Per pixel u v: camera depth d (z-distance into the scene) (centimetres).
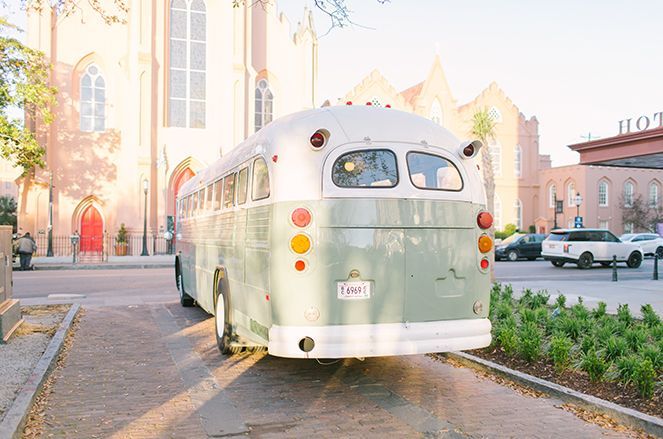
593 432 511
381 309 572
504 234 4881
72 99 3622
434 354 801
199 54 3809
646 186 5362
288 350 550
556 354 673
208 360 780
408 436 500
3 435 461
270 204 577
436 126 630
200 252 1043
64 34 3600
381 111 616
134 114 3534
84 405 583
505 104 5388
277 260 560
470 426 525
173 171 3688
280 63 4112
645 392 565
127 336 953
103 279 1948
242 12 3825
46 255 3275
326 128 579
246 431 511
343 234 563
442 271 595
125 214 3550
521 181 5425
